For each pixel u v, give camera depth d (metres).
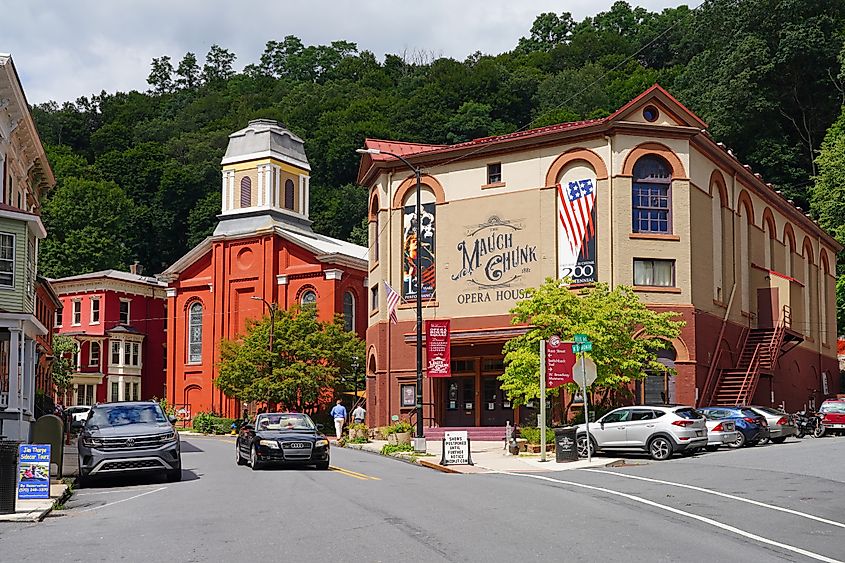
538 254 42.84
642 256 41.28
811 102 81.38
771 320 49.81
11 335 33.62
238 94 125.56
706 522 15.07
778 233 55.72
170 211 103.06
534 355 35.00
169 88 166.88
